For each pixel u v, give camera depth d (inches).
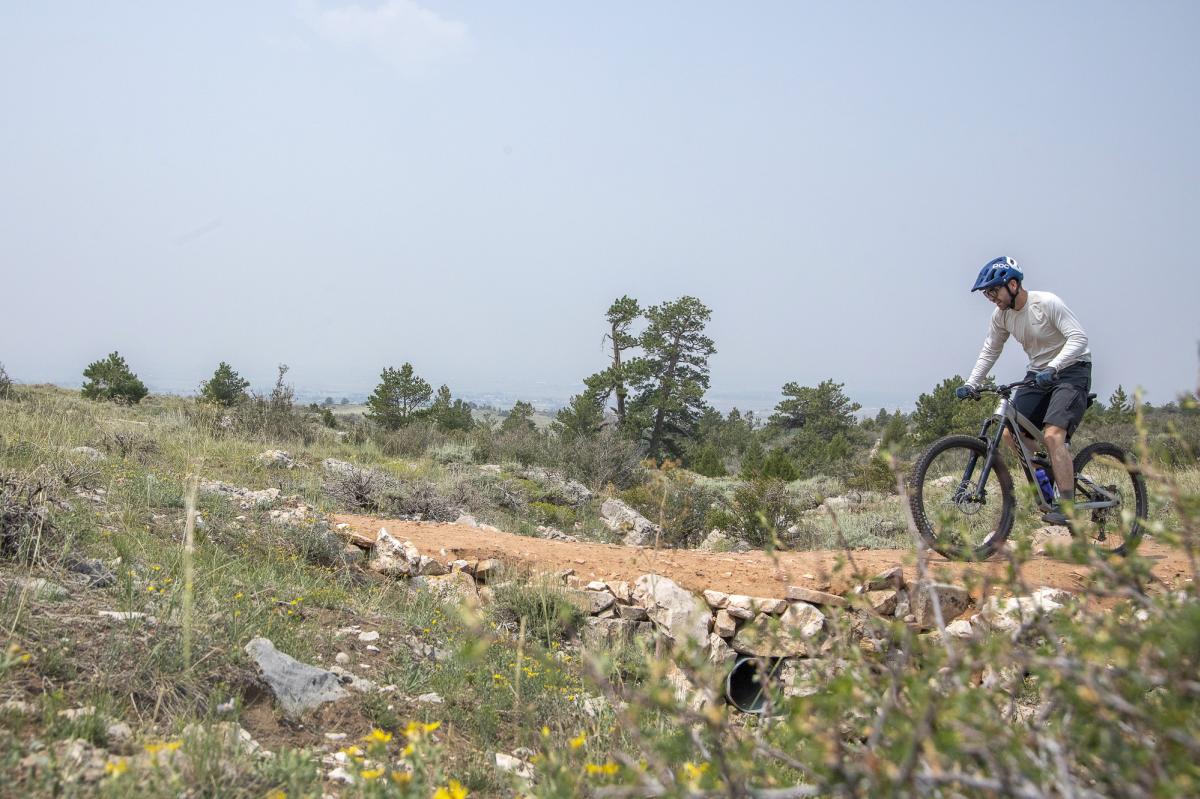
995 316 242.5
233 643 158.2
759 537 515.5
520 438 897.5
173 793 102.3
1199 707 68.9
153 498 276.7
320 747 134.4
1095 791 69.3
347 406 2498.8
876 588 221.3
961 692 70.1
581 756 130.0
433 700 164.4
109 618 155.0
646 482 787.4
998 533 232.5
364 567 275.3
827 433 2235.5
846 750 78.7
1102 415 1067.3
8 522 188.4
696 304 1899.6
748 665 215.9
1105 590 85.2
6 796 95.6
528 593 243.0
